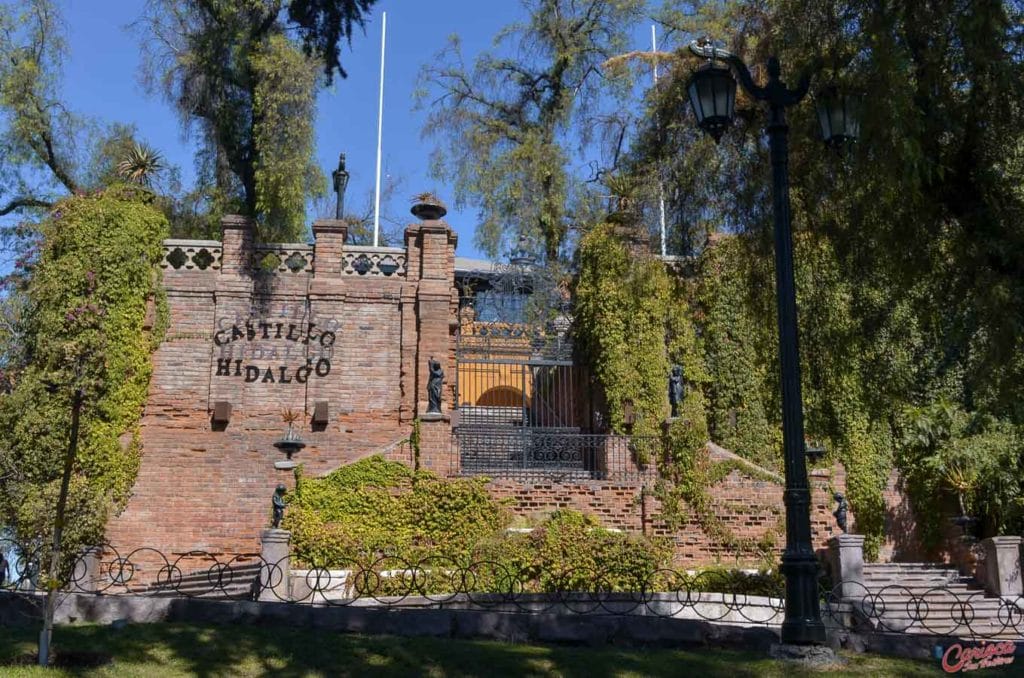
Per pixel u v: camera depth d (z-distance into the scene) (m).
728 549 19.34
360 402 21.39
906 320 15.35
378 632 10.07
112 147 28.86
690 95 10.21
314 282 21.84
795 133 13.67
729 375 22.58
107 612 10.41
